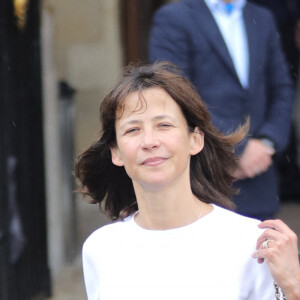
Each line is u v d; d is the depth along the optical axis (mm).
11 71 14227
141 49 20109
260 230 7328
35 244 15383
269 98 12641
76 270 17328
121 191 8320
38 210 15602
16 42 14516
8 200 13938
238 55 12141
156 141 7148
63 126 17500
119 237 7594
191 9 12148
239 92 12031
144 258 7406
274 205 12219
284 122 12445
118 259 7508
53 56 17109
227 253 7246
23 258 14812
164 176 7184
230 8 12172
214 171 7938
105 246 7598
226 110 11992
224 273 7203
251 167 11938
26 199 15039
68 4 18203
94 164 8156
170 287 7273
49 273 15859
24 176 14945
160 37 12148
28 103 15109
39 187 15602
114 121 7480
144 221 7527
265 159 12000
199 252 7289
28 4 14820
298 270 6973
